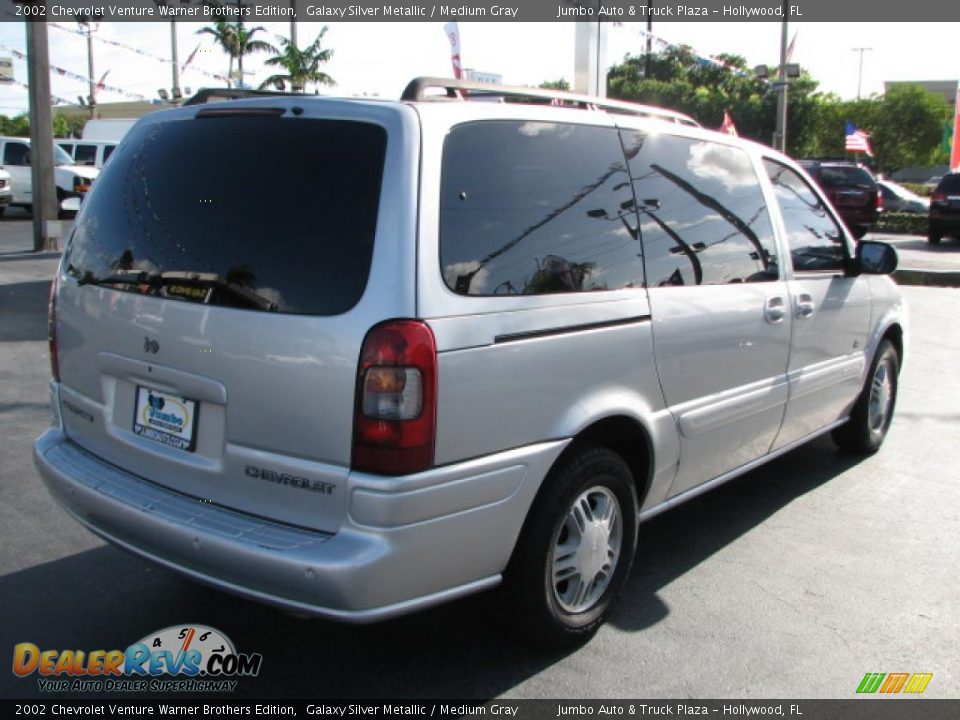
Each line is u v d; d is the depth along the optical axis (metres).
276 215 2.82
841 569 4.05
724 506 4.82
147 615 3.57
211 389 2.86
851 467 5.46
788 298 4.32
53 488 3.33
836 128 47.00
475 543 2.82
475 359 2.75
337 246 2.69
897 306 5.62
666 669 3.23
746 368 4.04
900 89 51.06
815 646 3.40
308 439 2.67
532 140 3.12
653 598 3.76
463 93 3.26
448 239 2.74
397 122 2.73
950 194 18.83
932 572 4.03
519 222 2.98
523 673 3.20
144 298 3.06
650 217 3.54
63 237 16.45
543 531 3.05
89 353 3.33
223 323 2.82
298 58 27.16
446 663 3.25
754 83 34.50
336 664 3.25
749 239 4.13
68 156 23.91
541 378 2.96
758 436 4.28
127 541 3.04
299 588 2.59
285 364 2.69
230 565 2.70
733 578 3.95
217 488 2.90
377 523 2.58
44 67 15.80
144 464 3.13
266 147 2.93
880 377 5.60
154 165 3.22
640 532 4.47
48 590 3.76
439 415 2.65
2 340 8.65
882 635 3.48
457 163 2.83
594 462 3.20
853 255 5.02
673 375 3.56
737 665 3.26
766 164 4.46
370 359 2.58
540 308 2.97
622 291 3.32
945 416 6.59
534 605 3.10
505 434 2.86
